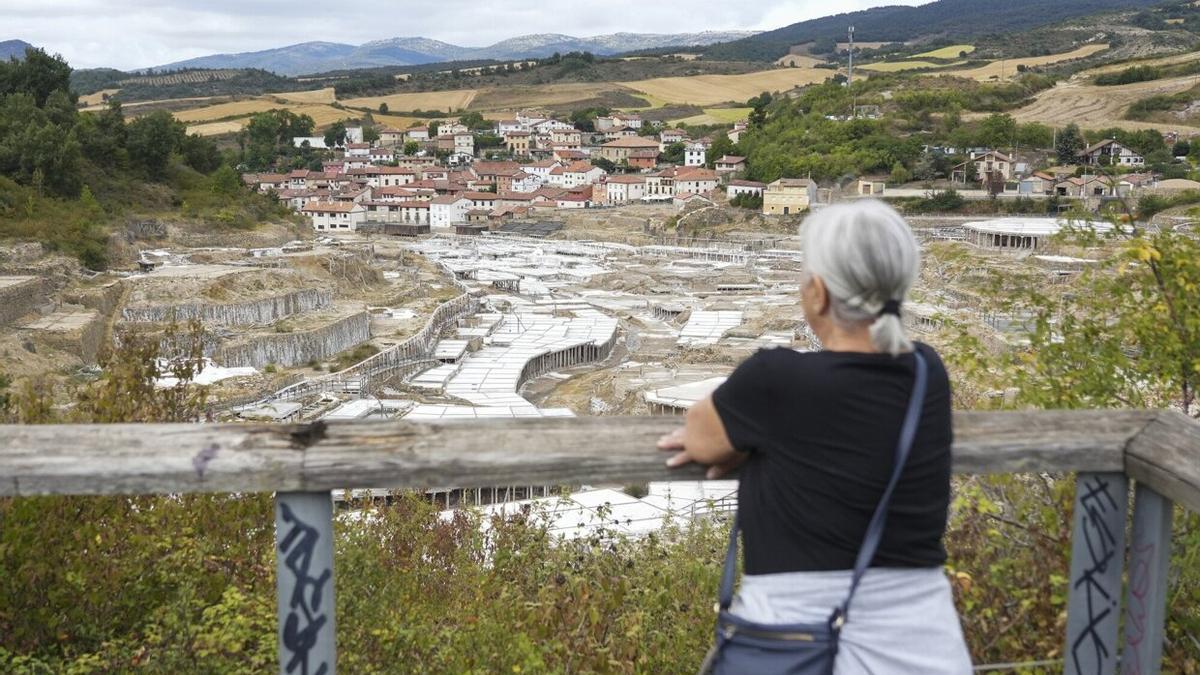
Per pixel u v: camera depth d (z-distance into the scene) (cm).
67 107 11362
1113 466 399
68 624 664
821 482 329
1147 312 736
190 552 740
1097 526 409
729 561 361
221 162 13725
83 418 952
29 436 364
